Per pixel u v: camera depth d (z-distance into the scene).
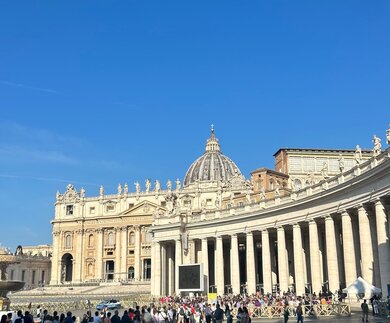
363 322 34.03
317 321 36.75
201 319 38.75
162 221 78.25
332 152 107.81
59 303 73.06
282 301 44.91
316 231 55.00
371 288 39.38
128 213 135.88
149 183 138.25
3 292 46.03
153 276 77.50
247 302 46.91
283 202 61.00
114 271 135.75
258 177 102.69
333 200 51.28
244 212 67.06
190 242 74.44
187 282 65.62
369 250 45.56
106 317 29.58
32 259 158.75
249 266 64.69
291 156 107.38
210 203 123.62
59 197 146.75
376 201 43.56
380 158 43.75
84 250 141.00
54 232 145.25
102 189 142.50
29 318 28.75
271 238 70.12
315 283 53.97
